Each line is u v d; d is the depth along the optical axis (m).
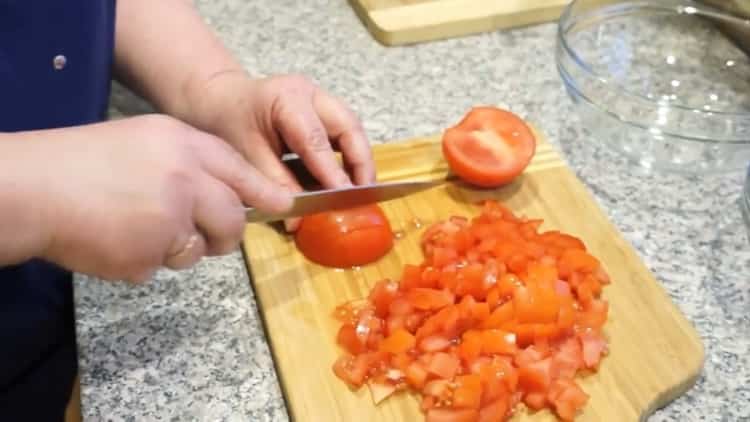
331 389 0.74
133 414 0.73
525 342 0.78
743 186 0.96
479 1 1.22
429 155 0.99
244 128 0.90
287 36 1.20
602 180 0.99
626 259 0.87
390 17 1.19
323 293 0.82
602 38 1.17
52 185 0.61
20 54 0.83
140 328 0.80
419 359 0.75
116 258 0.65
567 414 0.72
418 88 1.12
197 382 0.76
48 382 0.96
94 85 0.89
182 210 0.66
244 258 0.87
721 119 1.01
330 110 0.90
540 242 0.86
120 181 0.63
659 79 1.11
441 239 0.86
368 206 0.85
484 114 0.97
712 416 0.75
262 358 0.78
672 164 1.00
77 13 0.84
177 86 0.93
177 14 0.97
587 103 1.04
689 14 1.20
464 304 0.78
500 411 0.72
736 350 0.80
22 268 0.87
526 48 1.19
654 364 0.77
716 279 0.87
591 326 0.79
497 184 0.93
